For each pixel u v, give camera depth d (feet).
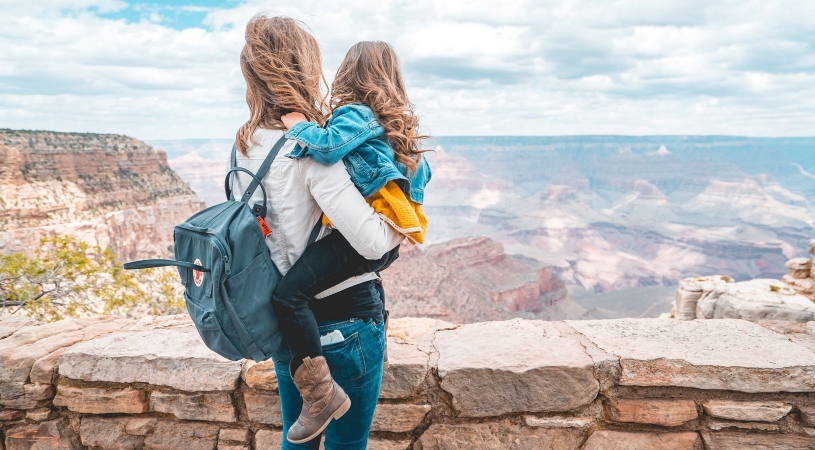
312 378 5.15
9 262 28.84
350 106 5.28
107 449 8.38
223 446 8.20
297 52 5.42
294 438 5.35
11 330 9.64
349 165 4.99
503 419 7.96
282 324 5.15
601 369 7.88
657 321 9.54
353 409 5.73
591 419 7.89
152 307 36.27
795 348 8.21
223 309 4.91
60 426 8.46
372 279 5.66
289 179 5.07
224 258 4.80
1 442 8.48
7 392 8.38
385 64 5.63
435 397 8.00
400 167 5.32
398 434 8.13
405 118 5.41
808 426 7.67
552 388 7.80
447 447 7.95
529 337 8.81
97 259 33.68
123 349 8.52
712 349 8.16
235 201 5.35
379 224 4.98
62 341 9.09
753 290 30.89
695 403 7.80
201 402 8.19
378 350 5.65
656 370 7.75
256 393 8.10
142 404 8.30
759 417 7.62
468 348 8.46
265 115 5.43
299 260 5.12
